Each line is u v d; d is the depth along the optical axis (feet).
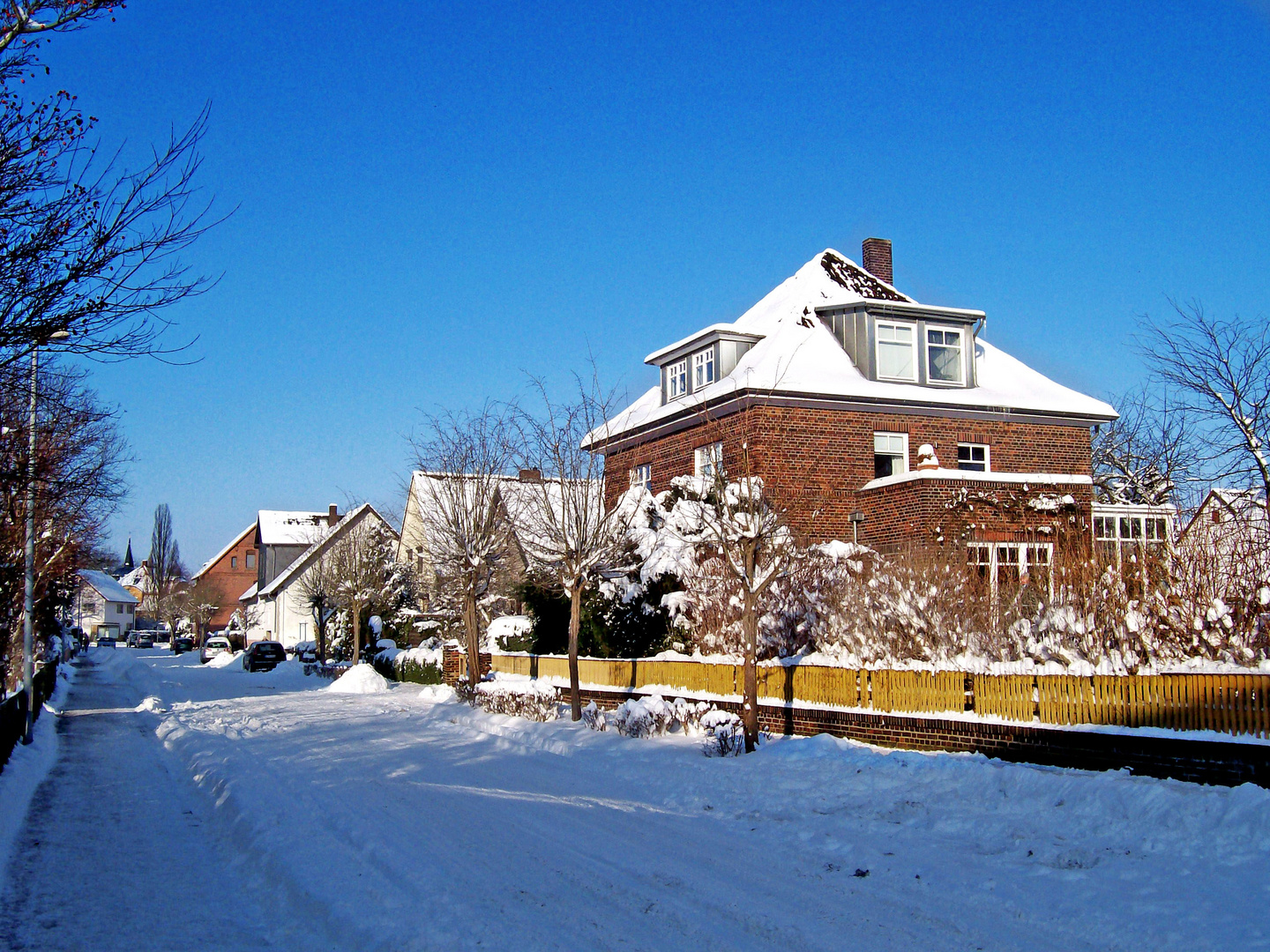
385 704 93.81
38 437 55.26
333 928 24.29
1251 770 35.63
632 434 99.71
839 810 37.47
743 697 52.49
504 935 23.13
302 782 45.88
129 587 473.26
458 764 52.08
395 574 144.66
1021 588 51.44
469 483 93.56
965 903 25.84
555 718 67.92
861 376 88.63
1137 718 40.40
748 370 86.12
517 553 99.55
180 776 52.70
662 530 81.35
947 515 75.05
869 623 56.70
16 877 30.58
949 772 40.91
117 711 92.43
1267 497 59.88
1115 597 45.06
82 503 70.08
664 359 101.55
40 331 31.22
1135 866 28.22
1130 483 137.28
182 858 33.47
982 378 95.66
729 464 83.87
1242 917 23.67
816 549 65.62
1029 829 32.86
